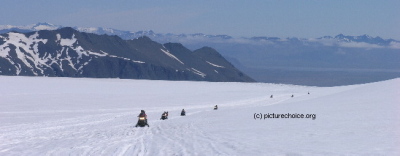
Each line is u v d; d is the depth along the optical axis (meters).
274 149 14.06
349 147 13.50
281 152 13.27
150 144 17.88
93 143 18.59
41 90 107.00
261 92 129.00
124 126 31.05
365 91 55.94
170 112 54.75
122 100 83.38
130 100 84.25
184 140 18.94
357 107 34.34
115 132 25.34
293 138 17.17
